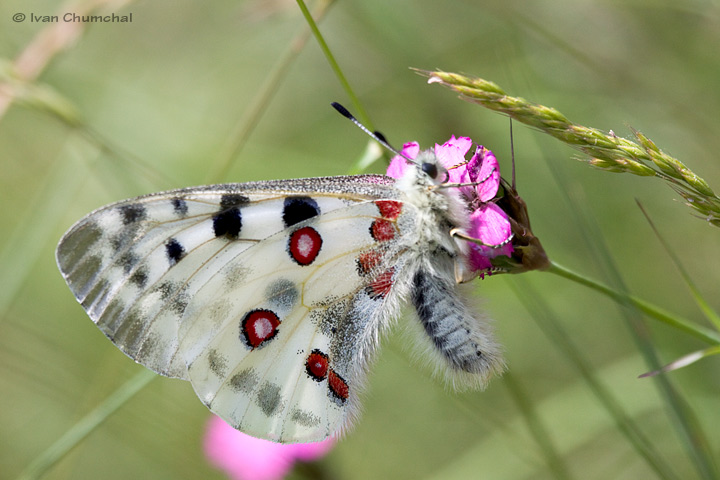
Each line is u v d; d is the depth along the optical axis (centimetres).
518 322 43
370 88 44
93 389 43
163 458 42
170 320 38
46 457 40
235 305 38
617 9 43
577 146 36
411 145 39
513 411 42
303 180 38
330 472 41
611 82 42
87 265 38
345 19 44
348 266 38
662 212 43
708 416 41
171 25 48
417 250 38
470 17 43
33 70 41
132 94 46
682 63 42
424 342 38
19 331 43
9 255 43
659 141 42
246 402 38
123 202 38
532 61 43
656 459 39
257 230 38
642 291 42
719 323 37
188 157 45
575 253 43
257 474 41
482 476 42
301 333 38
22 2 45
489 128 43
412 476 42
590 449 41
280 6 41
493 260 38
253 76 47
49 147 46
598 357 42
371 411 43
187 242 38
